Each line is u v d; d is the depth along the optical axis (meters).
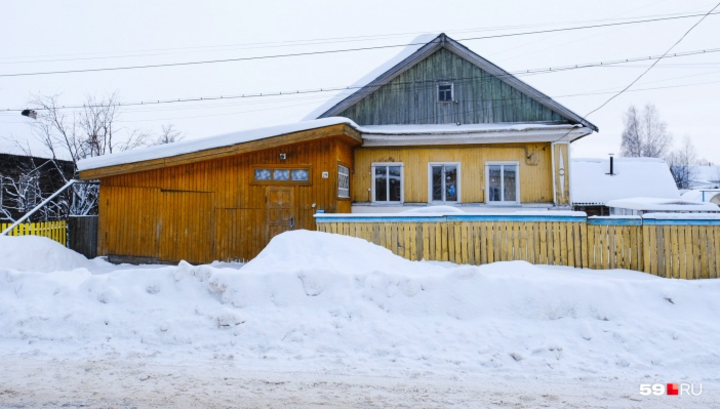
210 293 5.68
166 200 11.84
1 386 3.99
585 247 8.60
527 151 13.20
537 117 14.13
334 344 4.84
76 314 5.46
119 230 11.86
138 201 11.90
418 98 14.88
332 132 11.24
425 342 4.80
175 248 11.72
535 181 13.09
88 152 20.12
